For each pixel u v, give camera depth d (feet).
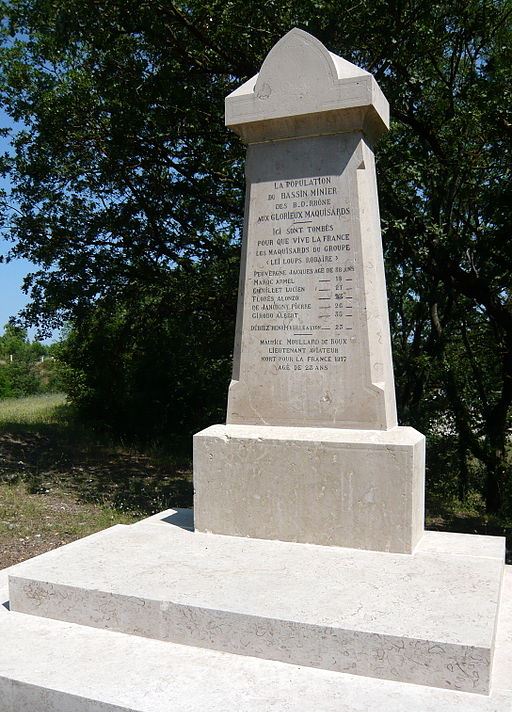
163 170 42.96
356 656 9.59
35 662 10.10
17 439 48.42
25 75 42.65
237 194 43.50
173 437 54.80
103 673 9.73
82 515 27.58
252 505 14.20
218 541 13.99
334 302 14.24
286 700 8.91
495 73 29.91
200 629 10.49
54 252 43.75
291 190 14.61
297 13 29.45
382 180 31.83
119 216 42.93
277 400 14.65
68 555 13.15
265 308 14.79
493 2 33.71
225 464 14.42
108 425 56.34
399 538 13.06
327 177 14.35
